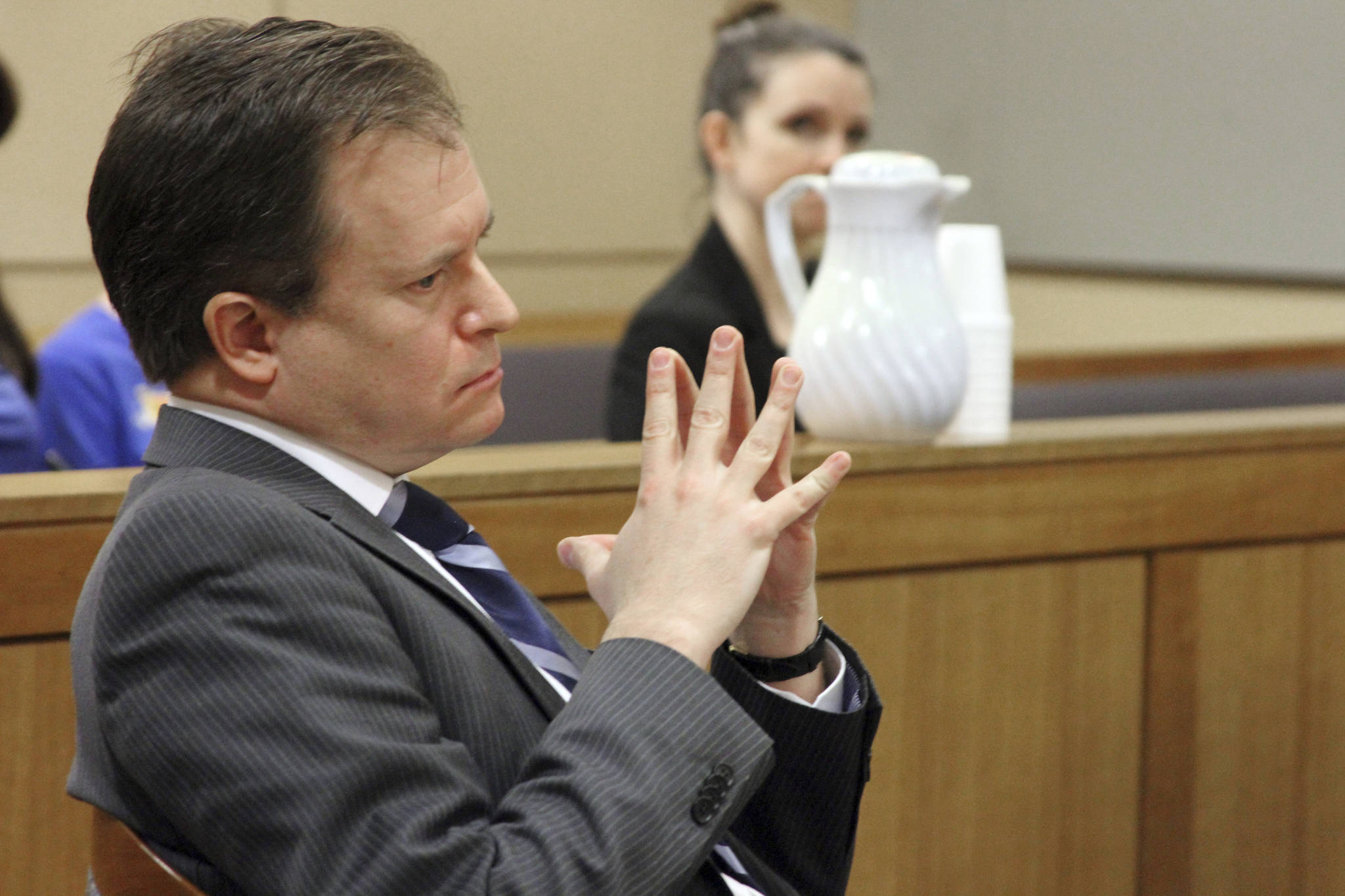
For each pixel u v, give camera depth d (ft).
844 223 20.99
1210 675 22.81
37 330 53.83
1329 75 48.57
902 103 67.10
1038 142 60.49
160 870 10.50
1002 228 62.64
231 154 10.64
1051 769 21.68
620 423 26.71
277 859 9.67
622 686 10.57
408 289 11.14
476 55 61.46
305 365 11.16
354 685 10.11
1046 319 60.85
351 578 10.75
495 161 62.75
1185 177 53.98
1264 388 37.27
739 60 28.53
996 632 21.16
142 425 30.22
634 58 64.90
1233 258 52.34
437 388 11.40
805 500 11.39
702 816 10.34
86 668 10.93
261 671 9.92
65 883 16.30
